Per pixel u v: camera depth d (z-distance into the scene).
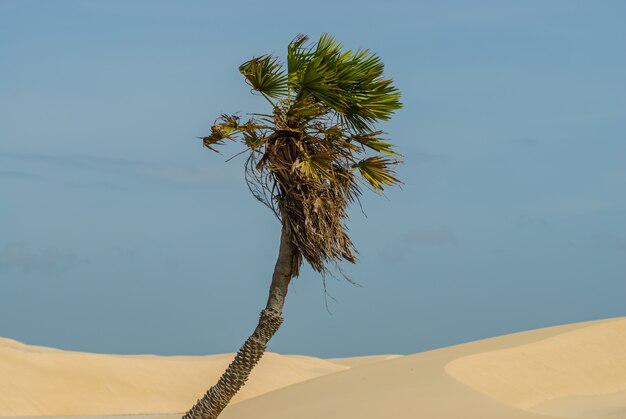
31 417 79.94
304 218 31.50
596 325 86.62
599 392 72.62
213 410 32.38
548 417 51.47
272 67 30.91
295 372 129.62
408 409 54.28
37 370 91.94
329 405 57.59
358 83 31.44
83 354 102.56
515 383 69.31
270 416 57.78
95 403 89.81
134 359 104.75
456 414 52.53
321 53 31.41
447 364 67.50
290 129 31.33
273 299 32.47
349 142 31.89
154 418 79.56
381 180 31.77
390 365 70.69
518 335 85.88
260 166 31.64
